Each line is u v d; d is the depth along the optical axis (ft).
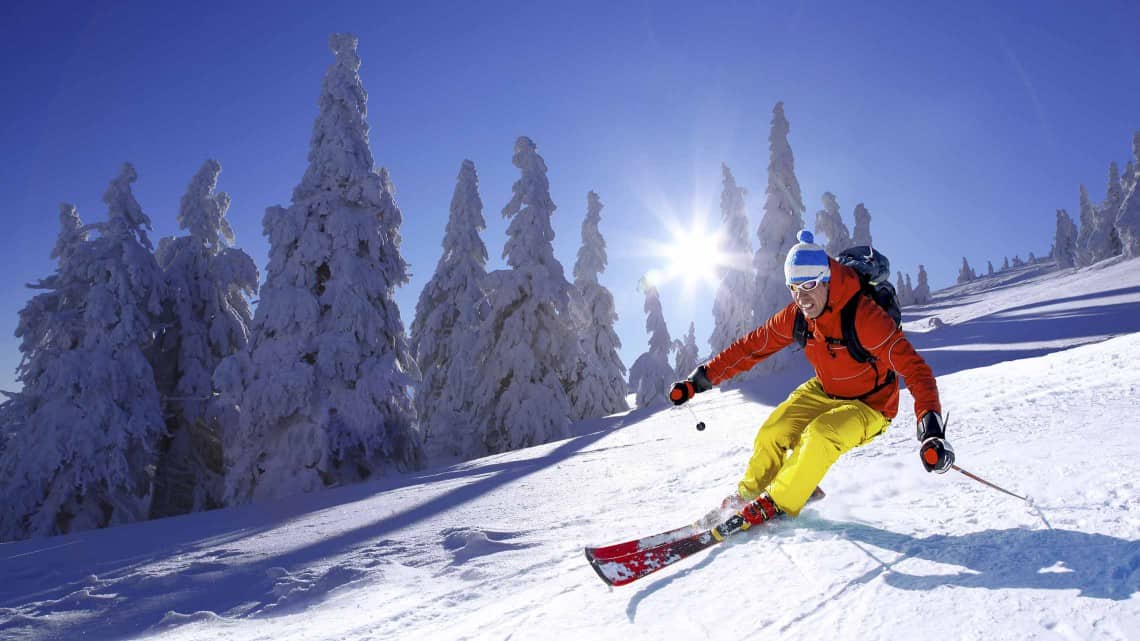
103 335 61.00
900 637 4.85
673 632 5.72
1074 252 275.80
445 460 77.25
